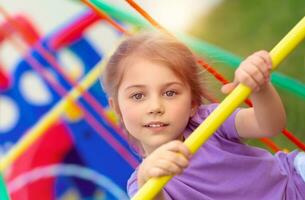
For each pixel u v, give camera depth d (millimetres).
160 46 1369
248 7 4055
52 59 2791
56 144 3129
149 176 1125
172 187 1383
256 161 1413
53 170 3131
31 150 3109
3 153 3141
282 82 2006
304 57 3582
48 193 3127
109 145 3145
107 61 1449
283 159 1521
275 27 3939
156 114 1314
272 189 1430
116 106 1448
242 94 1142
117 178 3141
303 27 1171
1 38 3096
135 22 2041
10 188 3074
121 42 1421
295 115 3516
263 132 1330
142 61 1353
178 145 1122
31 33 3092
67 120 3109
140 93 1340
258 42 3928
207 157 1401
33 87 3205
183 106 1340
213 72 1570
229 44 3949
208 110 1459
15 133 3154
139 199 1112
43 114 3145
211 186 1391
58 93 3129
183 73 1354
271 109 1268
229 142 1411
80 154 3145
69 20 3338
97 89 3010
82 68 3166
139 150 1497
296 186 1477
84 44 3172
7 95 3160
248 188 1399
